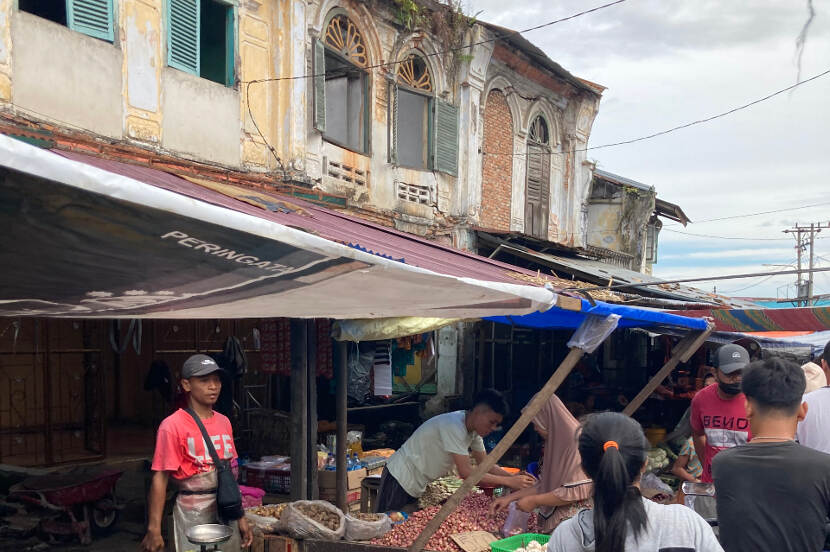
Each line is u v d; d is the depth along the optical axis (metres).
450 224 13.41
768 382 2.88
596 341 4.23
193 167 8.41
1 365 10.26
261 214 6.40
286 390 11.16
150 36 8.02
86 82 7.22
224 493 4.32
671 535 2.09
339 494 6.84
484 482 4.95
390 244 6.96
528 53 14.88
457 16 12.78
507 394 14.12
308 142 10.20
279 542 4.77
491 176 14.60
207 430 4.40
